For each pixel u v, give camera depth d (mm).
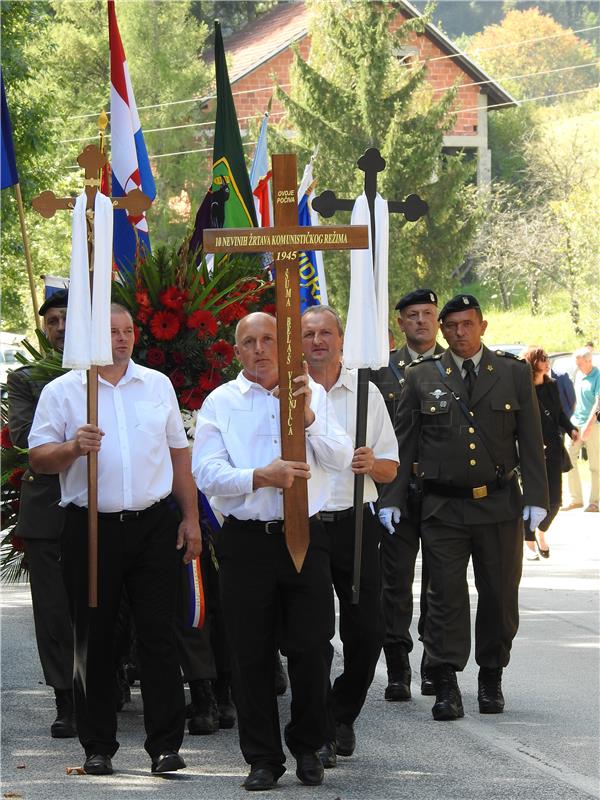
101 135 8094
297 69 46531
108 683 8055
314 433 7719
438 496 9867
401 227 45781
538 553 17797
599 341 52062
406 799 7449
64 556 8094
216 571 9320
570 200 53531
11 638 12797
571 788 7695
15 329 39688
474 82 60438
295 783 7770
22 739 8953
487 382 9922
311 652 7633
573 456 23344
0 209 29219
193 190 54125
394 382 10906
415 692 10523
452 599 9688
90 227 8023
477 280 60438
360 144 46125
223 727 9383
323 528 7840
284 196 7633
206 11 75938
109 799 7402
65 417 8141
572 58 78250
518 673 11055
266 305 10297
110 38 12664
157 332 9500
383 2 46500
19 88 29172
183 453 8359
